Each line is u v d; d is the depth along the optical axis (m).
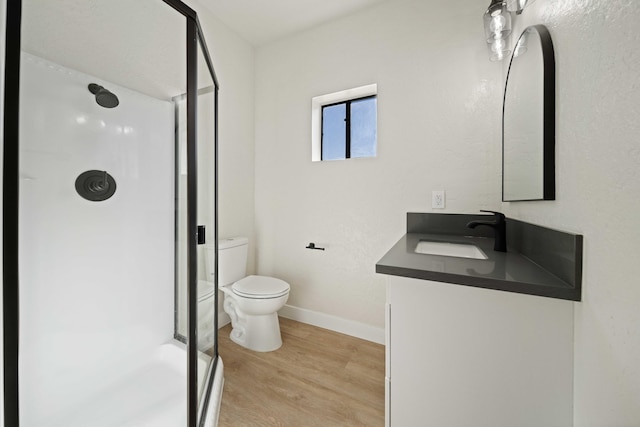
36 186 0.99
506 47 1.21
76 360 1.13
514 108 1.21
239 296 1.72
